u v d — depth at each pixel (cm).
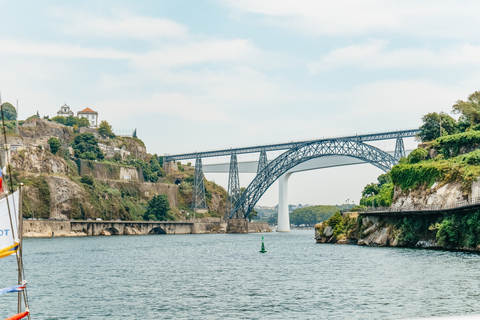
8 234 2055
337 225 14562
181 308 4669
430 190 11144
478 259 7769
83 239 17675
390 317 4144
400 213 11112
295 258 9650
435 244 10331
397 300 4819
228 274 7175
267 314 4378
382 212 11750
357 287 5672
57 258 9719
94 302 4988
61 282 6350
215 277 6831
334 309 4528
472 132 12106
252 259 9681
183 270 7731
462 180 10344
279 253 11150
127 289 5775
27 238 18000
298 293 5406
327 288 5691
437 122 15100
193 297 5231
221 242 16812
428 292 5153
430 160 12762
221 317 4288
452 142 12406
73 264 8588
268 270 7638
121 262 9025
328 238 14812
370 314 4278
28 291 5641
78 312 4531
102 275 7075
